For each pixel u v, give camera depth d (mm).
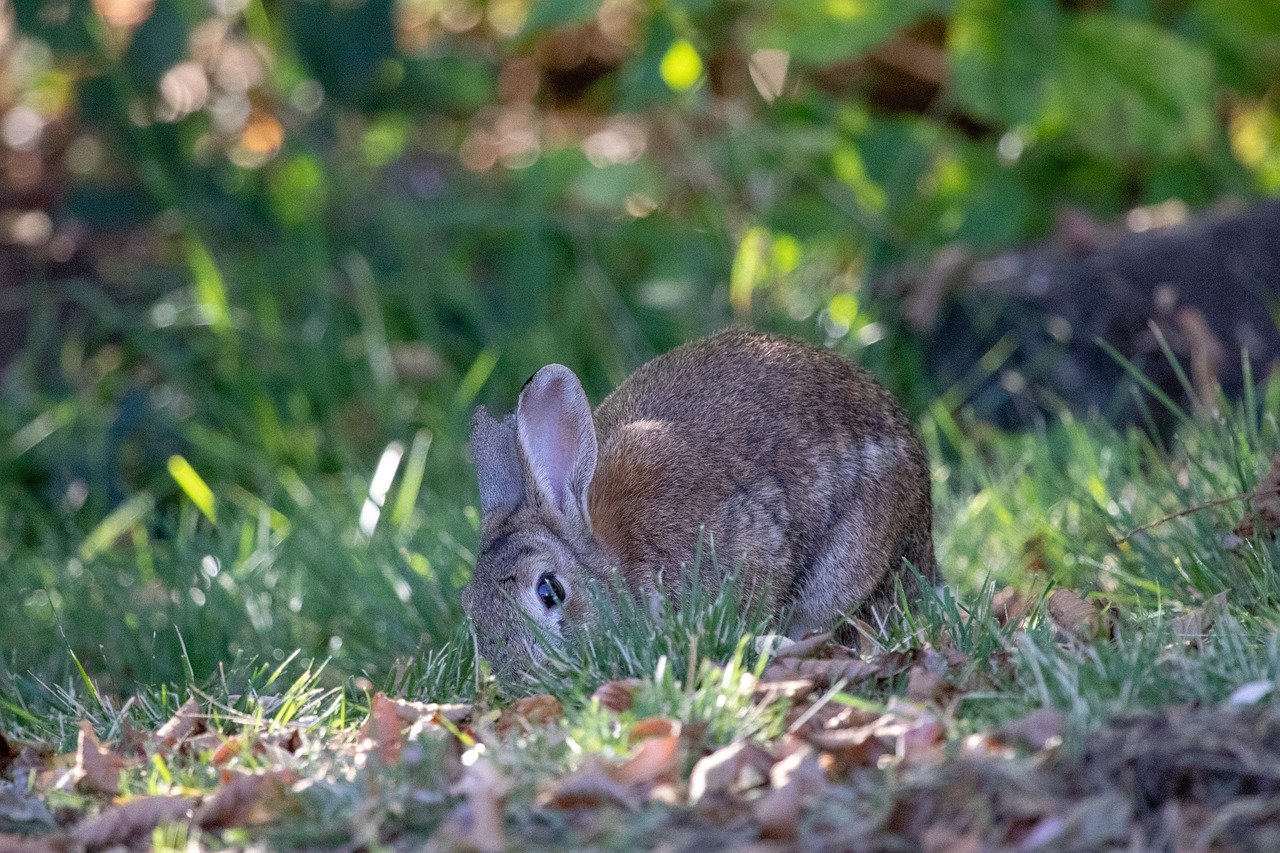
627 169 14016
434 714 6336
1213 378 10266
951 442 11266
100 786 5863
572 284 13328
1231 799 4723
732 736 5566
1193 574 7395
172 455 12500
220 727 6625
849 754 5344
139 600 9328
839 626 7773
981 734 5289
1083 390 11797
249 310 13641
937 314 12297
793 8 13289
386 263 13844
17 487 12414
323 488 11453
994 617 6828
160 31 14016
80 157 16219
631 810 5047
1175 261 11930
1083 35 13203
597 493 7664
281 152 14648
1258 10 14148
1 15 16156
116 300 14000
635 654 6590
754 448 7730
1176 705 5367
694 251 13477
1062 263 12258
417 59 14734
